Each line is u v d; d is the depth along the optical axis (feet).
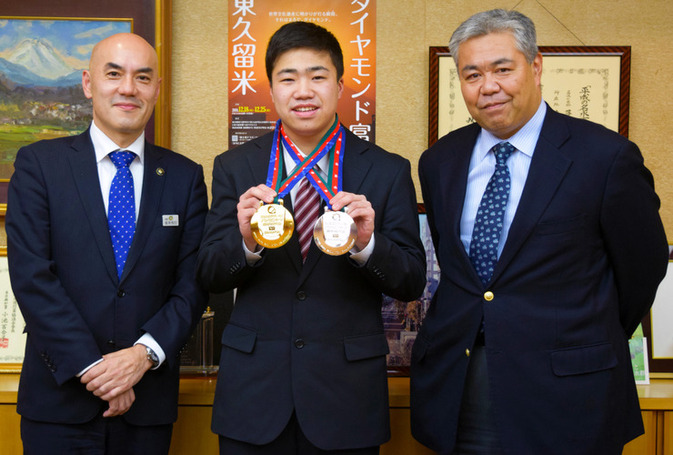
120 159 5.80
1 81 7.41
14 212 5.56
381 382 5.16
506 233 5.12
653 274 5.22
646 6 7.57
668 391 6.63
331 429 4.91
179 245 5.98
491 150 5.37
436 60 7.47
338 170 5.28
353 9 7.59
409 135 7.66
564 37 7.59
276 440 4.98
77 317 5.29
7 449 6.37
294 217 5.21
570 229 4.92
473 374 5.14
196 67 7.63
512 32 5.01
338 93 5.44
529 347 4.91
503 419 4.89
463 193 5.38
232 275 5.03
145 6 7.38
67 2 7.39
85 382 5.21
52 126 7.45
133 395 5.36
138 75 5.73
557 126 5.20
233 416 5.00
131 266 5.54
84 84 6.07
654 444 6.33
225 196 5.40
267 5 7.57
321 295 5.08
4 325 7.32
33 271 5.30
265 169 5.37
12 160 7.44
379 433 5.03
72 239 5.49
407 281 5.11
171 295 5.84
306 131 5.19
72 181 5.61
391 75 7.65
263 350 5.05
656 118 7.61
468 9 7.61
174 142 7.65
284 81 5.15
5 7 7.39
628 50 7.41
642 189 5.02
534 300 4.96
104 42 5.74
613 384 4.93
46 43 7.41
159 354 5.45
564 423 4.82
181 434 6.42
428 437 5.35
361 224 4.86
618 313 5.24
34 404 5.38
